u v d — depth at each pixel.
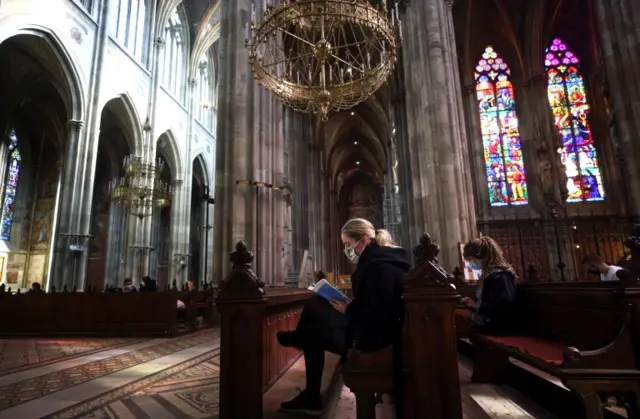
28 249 27.86
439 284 2.77
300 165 24.28
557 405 3.51
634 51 12.97
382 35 8.97
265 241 12.09
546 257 18.62
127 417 3.61
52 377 5.40
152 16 25.31
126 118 23.31
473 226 13.71
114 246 28.28
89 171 18.61
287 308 5.74
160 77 25.56
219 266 11.57
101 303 11.10
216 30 30.73
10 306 11.29
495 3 21.36
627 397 2.53
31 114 26.95
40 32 16.88
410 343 2.77
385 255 2.93
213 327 13.14
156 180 23.00
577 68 21.42
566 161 20.41
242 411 3.03
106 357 7.20
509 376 4.66
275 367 4.65
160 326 10.69
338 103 10.14
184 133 28.97
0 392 4.56
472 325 4.80
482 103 21.98
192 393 4.46
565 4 20.98
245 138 12.14
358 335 2.90
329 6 8.20
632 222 12.91
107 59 20.67
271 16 8.39
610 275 5.59
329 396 3.88
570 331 3.38
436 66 13.12
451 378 2.68
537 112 20.84
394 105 23.23
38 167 28.95
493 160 21.19
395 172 26.41
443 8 14.33
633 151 12.83
